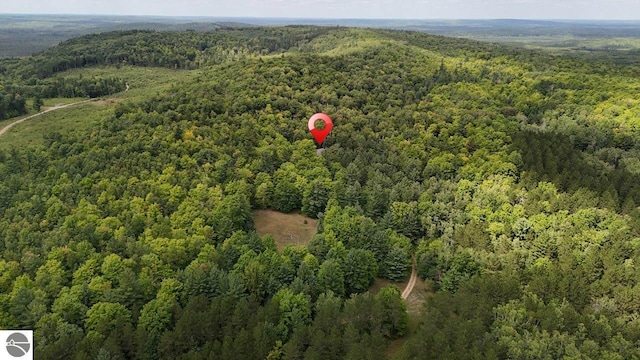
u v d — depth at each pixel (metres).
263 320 74.00
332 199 114.06
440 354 64.25
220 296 78.81
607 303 74.62
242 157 124.50
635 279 77.75
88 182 106.94
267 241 96.62
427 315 73.88
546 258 88.56
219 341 71.75
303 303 78.12
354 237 99.88
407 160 129.75
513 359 63.00
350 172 123.12
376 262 96.88
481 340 66.56
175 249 88.62
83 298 77.75
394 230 107.12
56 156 122.38
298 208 124.62
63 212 98.38
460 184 116.31
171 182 109.12
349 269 91.25
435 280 95.38
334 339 68.06
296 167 127.31
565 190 112.19
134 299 78.38
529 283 80.69
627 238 90.44
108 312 74.19
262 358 68.75
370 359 64.06
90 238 90.38
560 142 140.00
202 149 121.75
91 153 117.62
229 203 104.38
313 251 95.38
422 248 101.00
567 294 75.88
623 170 126.12
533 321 69.81
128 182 107.62
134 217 96.19
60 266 83.19
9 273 81.31
